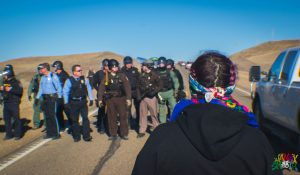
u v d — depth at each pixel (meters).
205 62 1.78
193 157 1.57
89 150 7.95
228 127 1.56
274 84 7.89
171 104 9.78
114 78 8.92
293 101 6.62
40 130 10.90
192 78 1.84
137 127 10.91
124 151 7.74
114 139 9.01
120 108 8.96
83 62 84.44
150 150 1.64
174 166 1.58
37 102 11.17
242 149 1.58
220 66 1.77
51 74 9.49
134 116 13.22
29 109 15.77
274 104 7.80
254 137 1.63
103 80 9.00
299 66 6.93
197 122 1.58
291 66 7.23
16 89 9.37
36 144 8.81
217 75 1.76
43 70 9.45
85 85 9.05
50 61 97.75
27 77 36.56
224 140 1.54
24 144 8.91
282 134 7.38
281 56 8.18
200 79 1.78
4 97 9.41
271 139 8.39
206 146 1.54
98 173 6.18
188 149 1.59
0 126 12.05
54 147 8.40
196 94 1.85
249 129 1.66
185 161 1.58
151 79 9.12
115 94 8.88
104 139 9.16
